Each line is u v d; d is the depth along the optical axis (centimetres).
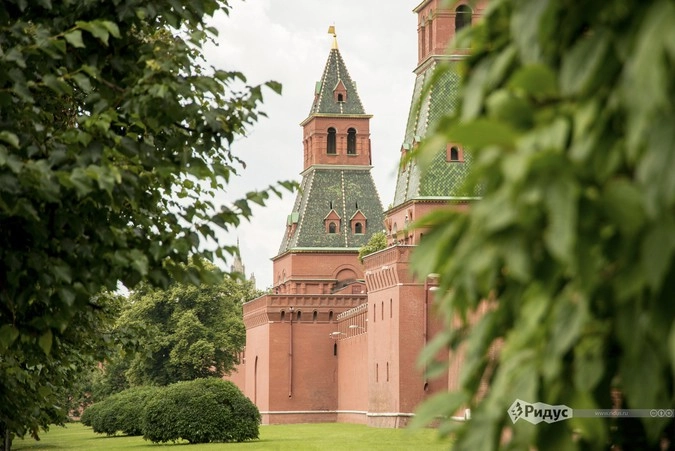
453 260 346
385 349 7619
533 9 330
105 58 1200
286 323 10194
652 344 313
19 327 1136
